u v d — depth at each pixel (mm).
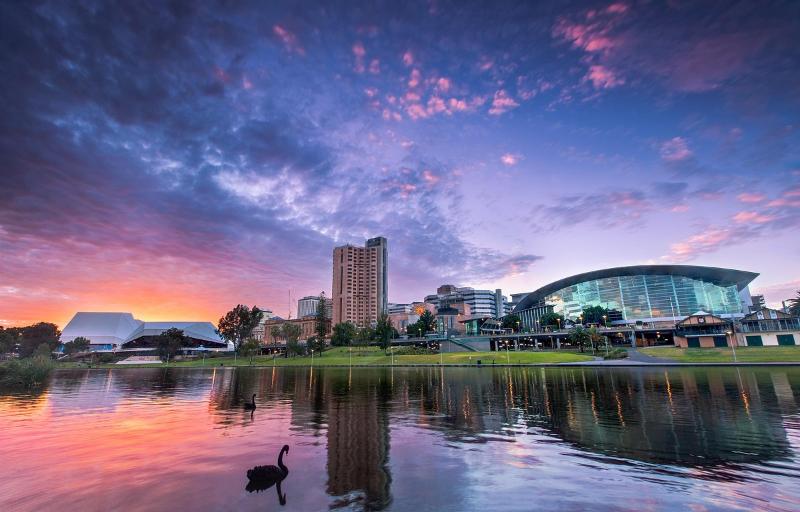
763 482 11516
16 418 24500
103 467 13820
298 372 83750
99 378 66688
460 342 141125
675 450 15156
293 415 24844
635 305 174125
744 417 21531
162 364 137625
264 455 15258
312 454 15273
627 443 16328
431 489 11250
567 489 11102
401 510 9812
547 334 131750
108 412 26844
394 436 18344
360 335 170750
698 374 50719
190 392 40812
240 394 38344
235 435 18953
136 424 22156
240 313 152750
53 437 18812
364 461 14203
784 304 122688
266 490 11344
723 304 161250
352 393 37625
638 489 11055
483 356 106938
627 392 33375
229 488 11594
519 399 30750
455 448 15922
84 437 18766
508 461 13953
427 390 39281
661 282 171500
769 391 32344
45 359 52969
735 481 11625
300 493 11086
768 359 71938
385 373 72688
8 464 14227
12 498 10914
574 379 47875
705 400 27828
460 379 52625
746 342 94562
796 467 12906
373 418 23391
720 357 78438
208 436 18766
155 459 14820
